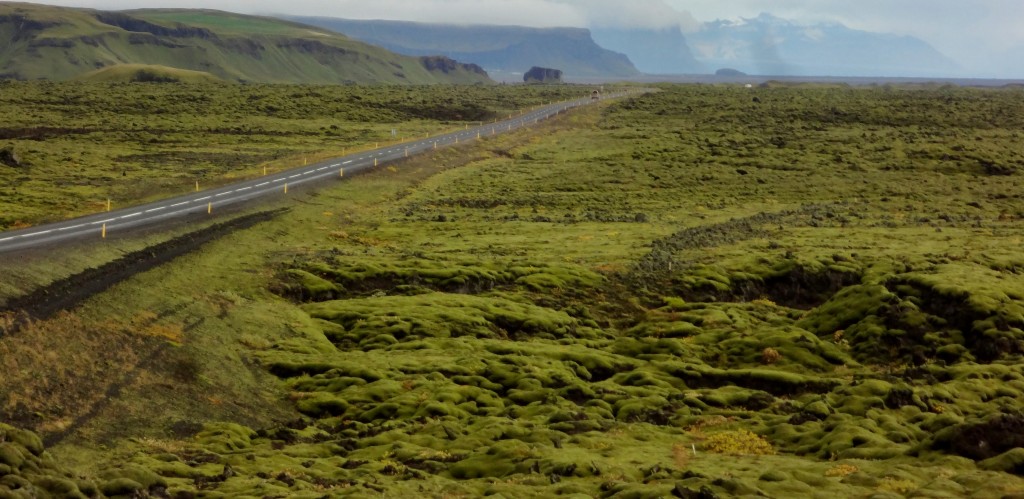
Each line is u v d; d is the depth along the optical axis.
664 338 73.25
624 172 163.25
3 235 73.38
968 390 57.41
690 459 44.53
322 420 52.56
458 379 59.19
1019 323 69.12
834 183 158.00
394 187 135.62
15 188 109.69
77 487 31.91
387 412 52.97
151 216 90.19
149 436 44.75
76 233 76.75
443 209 125.81
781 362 67.12
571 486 38.31
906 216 129.62
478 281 84.00
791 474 39.97
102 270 65.94
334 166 140.38
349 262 84.94
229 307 66.75
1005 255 91.50
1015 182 161.12
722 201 142.50
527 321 74.06
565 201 136.25
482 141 187.62
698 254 96.88
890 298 74.19
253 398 53.84
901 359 67.69
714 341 72.44
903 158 180.62
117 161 141.38
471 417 52.94
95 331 53.69
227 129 189.38
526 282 84.44
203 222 90.50
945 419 48.66
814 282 87.62
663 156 181.75
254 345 61.91
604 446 46.94
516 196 137.88
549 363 64.12
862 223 121.38
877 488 37.34
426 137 189.75
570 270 87.88
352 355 63.06
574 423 51.00
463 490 38.53
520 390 58.31
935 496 34.88
